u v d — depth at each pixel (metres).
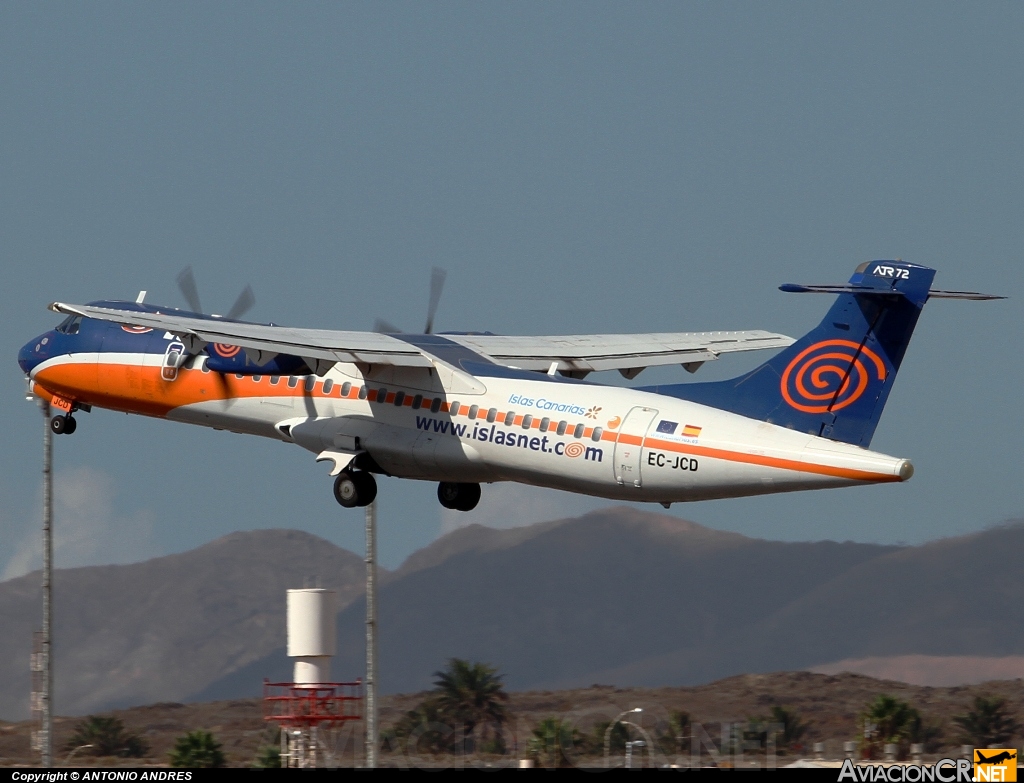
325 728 106.00
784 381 97.00
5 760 116.19
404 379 107.69
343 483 110.31
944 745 107.06
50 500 104.31
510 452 103.31
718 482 97.06
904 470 92.06
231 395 114.94
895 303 93.31
